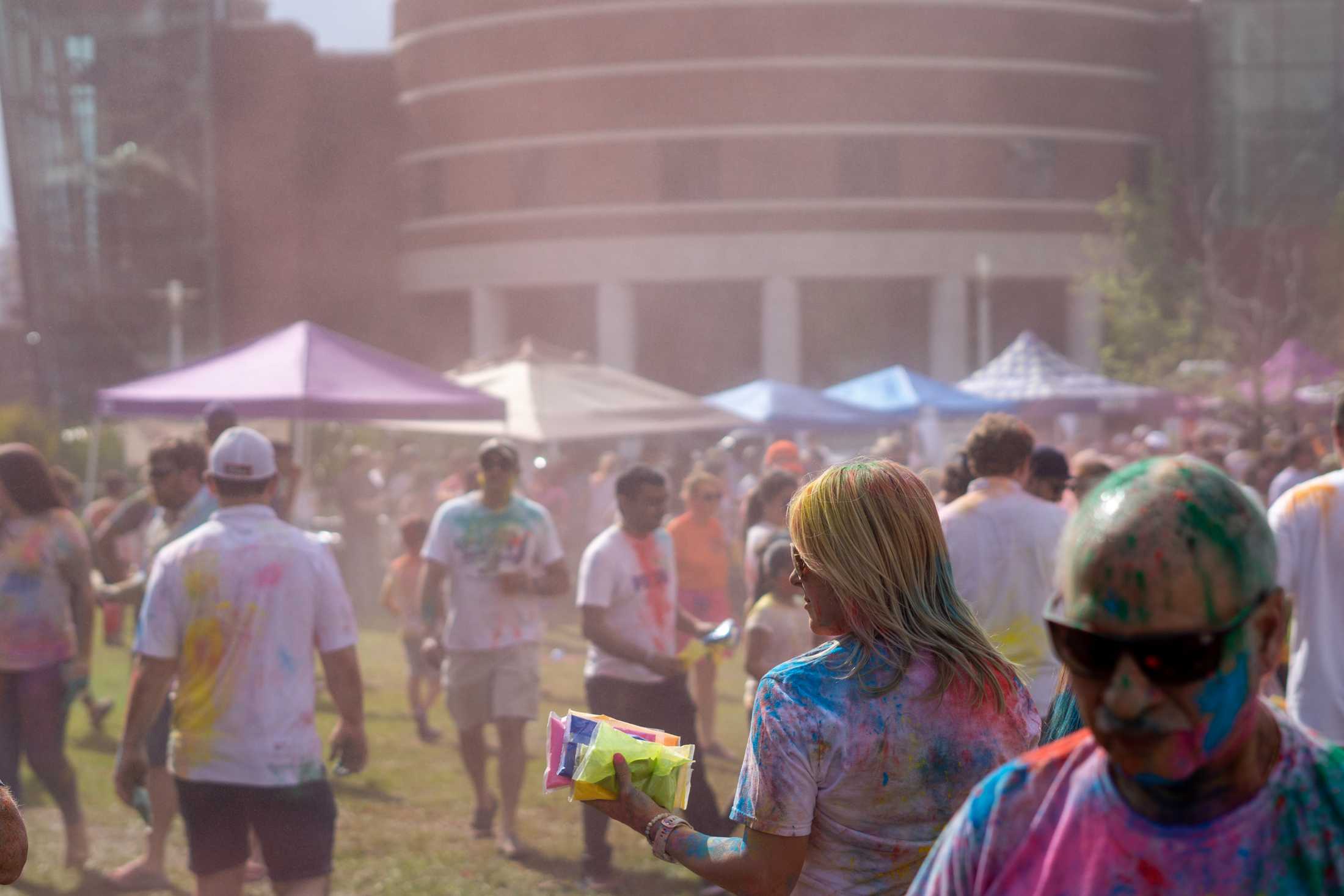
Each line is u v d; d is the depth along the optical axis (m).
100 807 7.89
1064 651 1.31
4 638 6.30
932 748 2.40
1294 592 4.34
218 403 7.36
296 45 53.75
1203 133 50.97
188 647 4.61
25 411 31.14
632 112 49.09
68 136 50.84
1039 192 49.78
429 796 8.25
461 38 51.41
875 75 48.22
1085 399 22.03
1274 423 25.05
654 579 6.39
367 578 18.31
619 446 28.91
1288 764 1.34
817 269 48.50
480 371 17.72
